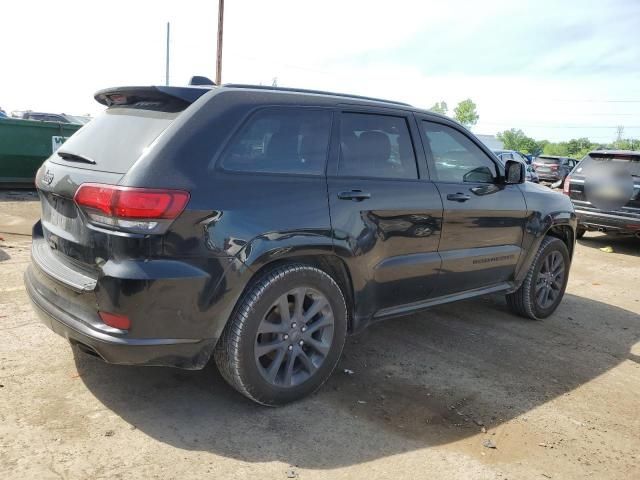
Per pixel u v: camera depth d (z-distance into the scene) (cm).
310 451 278
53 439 270
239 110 301
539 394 365
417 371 386
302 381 322
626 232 946
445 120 425
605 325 534
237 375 296
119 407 304
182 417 300
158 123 292
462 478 267
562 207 523
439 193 394
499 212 446
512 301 523
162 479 247
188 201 267
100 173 278
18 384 319
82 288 271
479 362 411
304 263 317
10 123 1095
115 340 263
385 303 371
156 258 262
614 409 353
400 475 265
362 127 360
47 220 323
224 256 277
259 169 301
